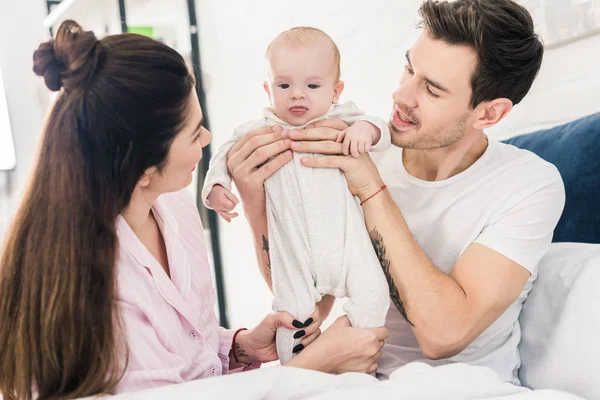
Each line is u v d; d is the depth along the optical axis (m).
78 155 0.93
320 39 1.29
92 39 0.94
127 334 0.99
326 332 1.20
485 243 1.24
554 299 1.28
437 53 1.21
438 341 1.20
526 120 1.97
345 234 1.21
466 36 1.18
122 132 0.95
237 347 1.34
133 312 1.02
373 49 2.56
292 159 1.24
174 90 0.98
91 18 3.33
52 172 0.94
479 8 1.20
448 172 1.36
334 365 1.18
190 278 1.17
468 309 1.19
